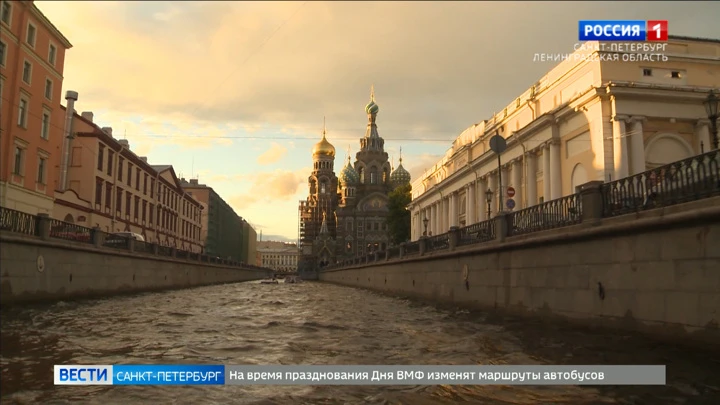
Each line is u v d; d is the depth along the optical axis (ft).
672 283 32.53
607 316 38.63
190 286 145.59
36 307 61.98
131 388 25.11
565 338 38.11
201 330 45.91
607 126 87.35
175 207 228.22
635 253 35.94
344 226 395.55
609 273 38.58
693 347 30.66
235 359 32.30
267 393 24.47
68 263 73.51
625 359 29.71
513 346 36.22
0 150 99.66
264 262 638.94
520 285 52.21
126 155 163.02
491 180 135.74
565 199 45.98
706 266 30.07
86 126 141.18
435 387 25.26
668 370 26.84
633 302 35.99
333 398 23.59
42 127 114.73
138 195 176.96
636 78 89.25
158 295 97.25
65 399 23.27
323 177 443.32
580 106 92.53
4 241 58.18
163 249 123.03
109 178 150.51
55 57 119.75
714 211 28.71
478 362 30.78
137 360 31.71
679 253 32.07
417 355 33.58
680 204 32.60
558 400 22.82
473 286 64.23
